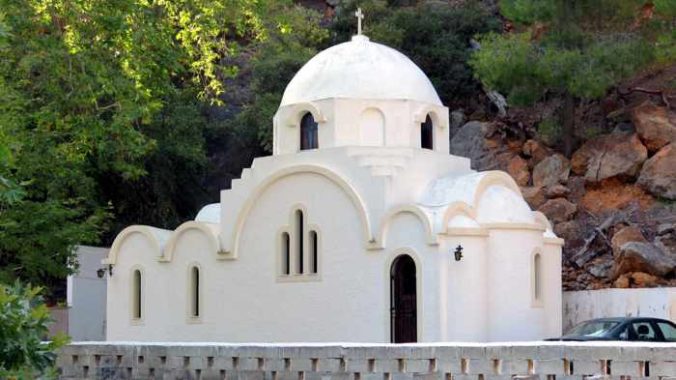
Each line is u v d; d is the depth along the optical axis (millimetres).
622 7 53188
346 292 39188
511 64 52312
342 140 40344
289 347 30062
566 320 43812
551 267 40312
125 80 38719
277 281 40969
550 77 51688
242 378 30766
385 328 38125
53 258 44312
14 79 40531
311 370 29672
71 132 39938
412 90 41344
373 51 42031
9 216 41438
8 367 18562
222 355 31188
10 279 42562
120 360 33031
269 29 61969
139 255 44750
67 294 53156
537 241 39344
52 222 43125
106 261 45531
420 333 37344
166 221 60469
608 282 46781
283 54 61000
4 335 18344
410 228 37812
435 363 27891
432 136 41938
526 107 57906
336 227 39594
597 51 51219
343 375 29156
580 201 51688
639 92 57125
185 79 61406
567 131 54625
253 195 41688
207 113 65062
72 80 38281
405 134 40688
